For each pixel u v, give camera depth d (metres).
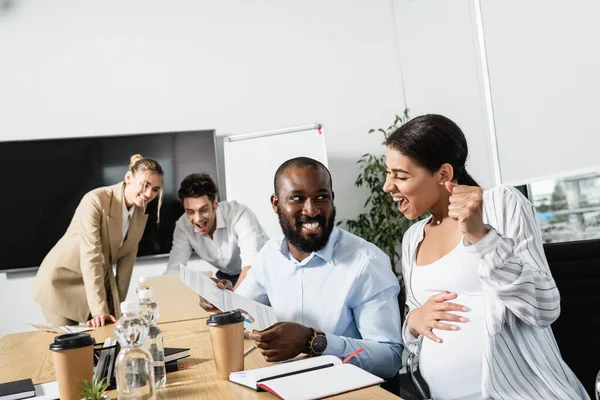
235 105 4.82
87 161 4.50
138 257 4.49
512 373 1.25
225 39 4.87
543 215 3.47
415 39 4.82
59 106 4.55
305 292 1.60
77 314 3.40
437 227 1.47
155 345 1.17
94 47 4.64
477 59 3.94
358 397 0.98
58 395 1.13
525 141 3.54
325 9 5.05
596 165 2.96
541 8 3.27
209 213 3.64
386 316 1.51
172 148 4.62
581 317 1.38
